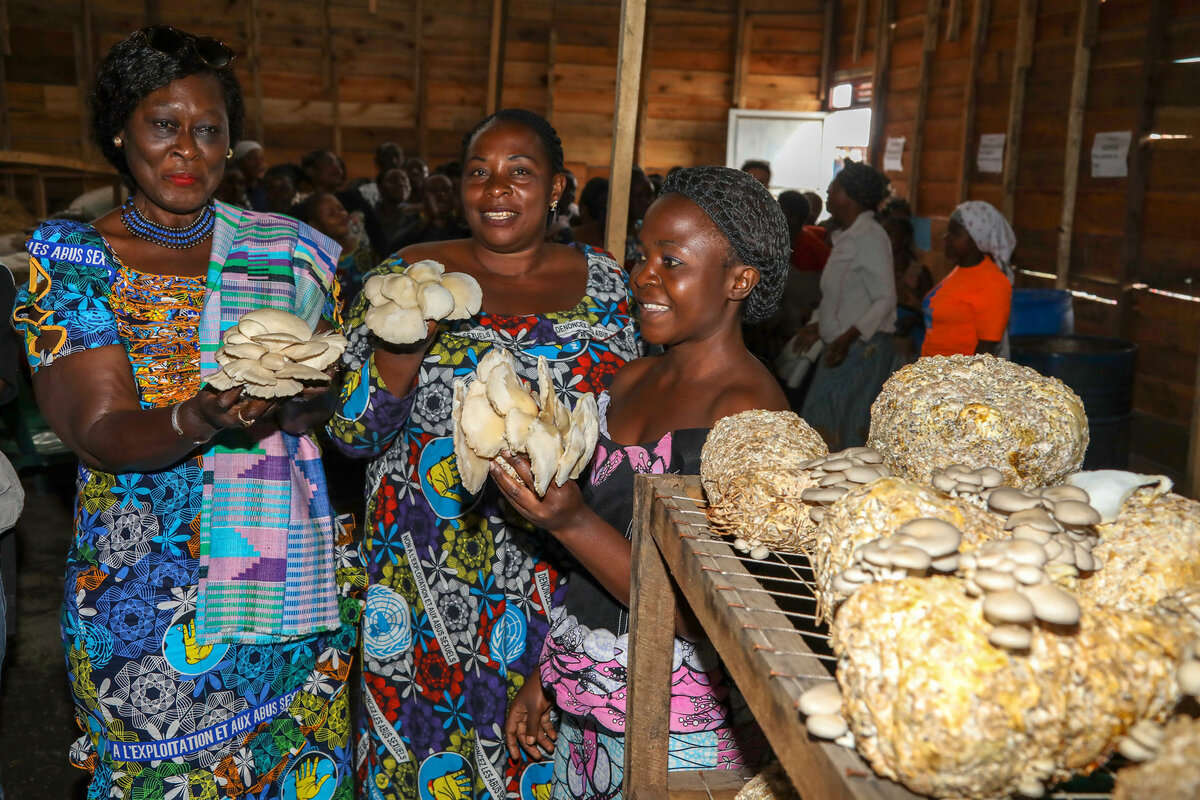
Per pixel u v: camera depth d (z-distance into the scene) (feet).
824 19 41.42
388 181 24.93
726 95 42.06
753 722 4.91
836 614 2.70
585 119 41.45
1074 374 14.02
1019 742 2.25
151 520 5.30
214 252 5.48
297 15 38.29
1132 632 2.46
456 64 40.16
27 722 10.60
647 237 5.05
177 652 5.34
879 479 3.09
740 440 3.92
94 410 5.00
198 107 5.24
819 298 19.43
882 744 2.31
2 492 6.74
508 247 6.97
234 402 4.50
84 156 34.53
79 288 5.08
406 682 6.79
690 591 3.54
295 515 5.60
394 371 5.90
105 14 35.17
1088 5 22.76
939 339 14.70
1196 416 8.67
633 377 5.78
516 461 4.22
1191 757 2.32
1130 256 21.29
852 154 39.96
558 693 5.09
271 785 5.91
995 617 2.29
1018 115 26.32
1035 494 3.03
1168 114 20.30
